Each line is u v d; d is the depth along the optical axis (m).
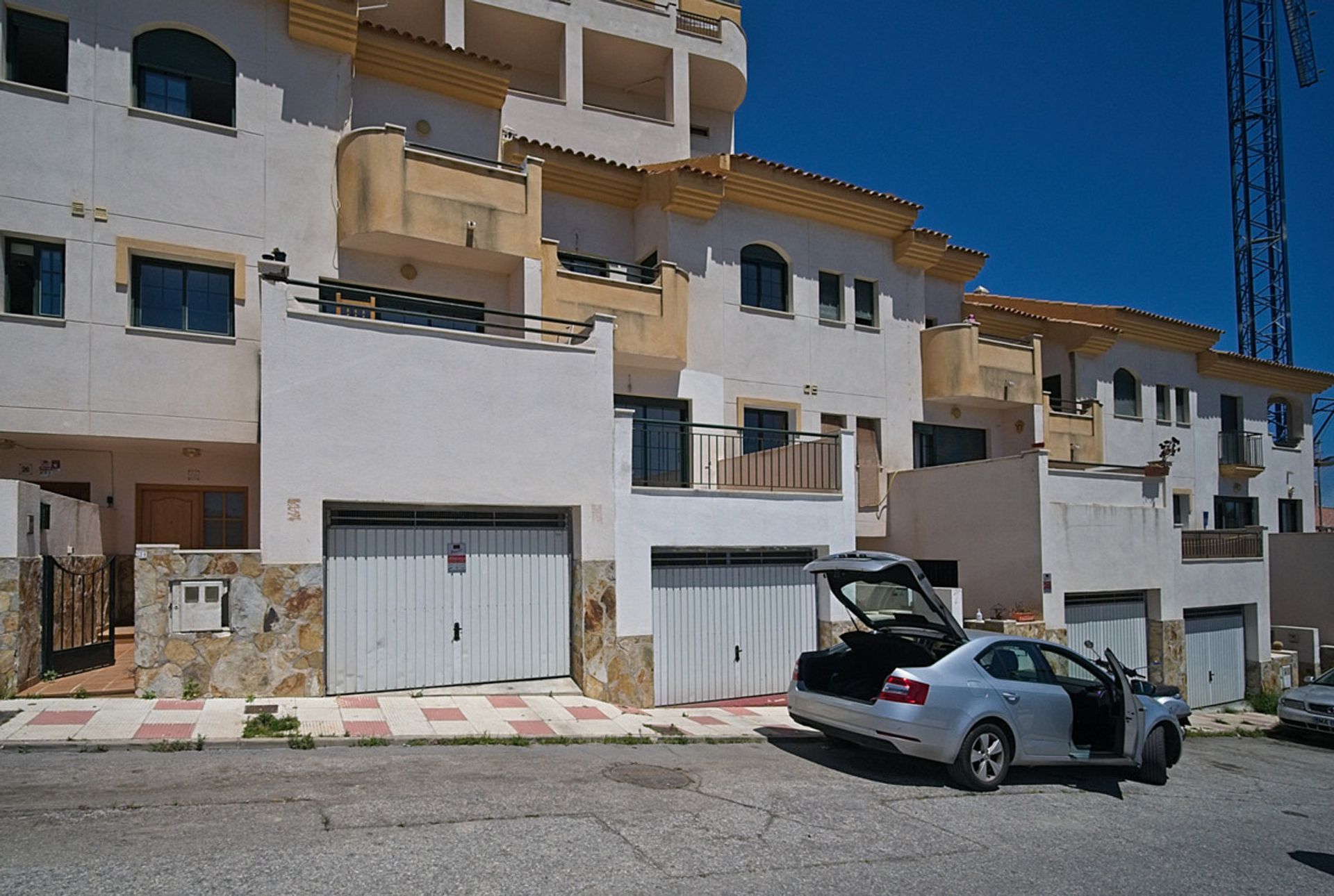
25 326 11.78
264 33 13.48
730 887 5.21
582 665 11.62
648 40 20.38
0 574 9.07
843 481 14.11
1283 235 37.22
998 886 5.66
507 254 14.29
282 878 4.85
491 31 19.56
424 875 5.02
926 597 9.04
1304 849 7.26
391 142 13.40
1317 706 15.48
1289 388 29.28
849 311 19.00
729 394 17.22
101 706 8.85
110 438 12.34
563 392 11.80
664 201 16.78
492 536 11.45
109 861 4.98
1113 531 17.12
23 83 12.13
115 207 12.31
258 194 13.26
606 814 6.49
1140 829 7.46
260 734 8.27
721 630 13.06
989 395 20.08
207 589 9.62
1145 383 25.17
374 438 10.48
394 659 10.68
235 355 12.97
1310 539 24.31
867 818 7.03
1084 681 9.88
